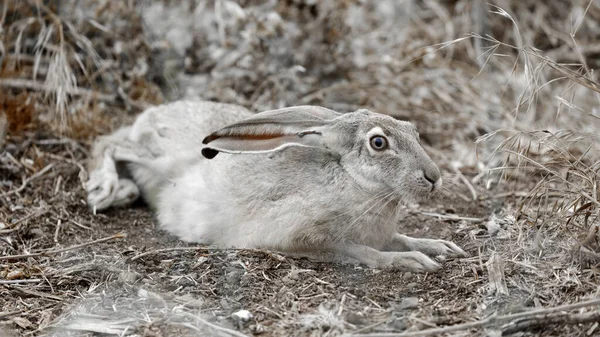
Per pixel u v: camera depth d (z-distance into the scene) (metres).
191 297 13.21
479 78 22.62
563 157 14.82
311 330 12.26
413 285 13.69
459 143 20.33
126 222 16.69
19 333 12.29
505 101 21.61
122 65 21.31
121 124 19.98
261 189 15.04
